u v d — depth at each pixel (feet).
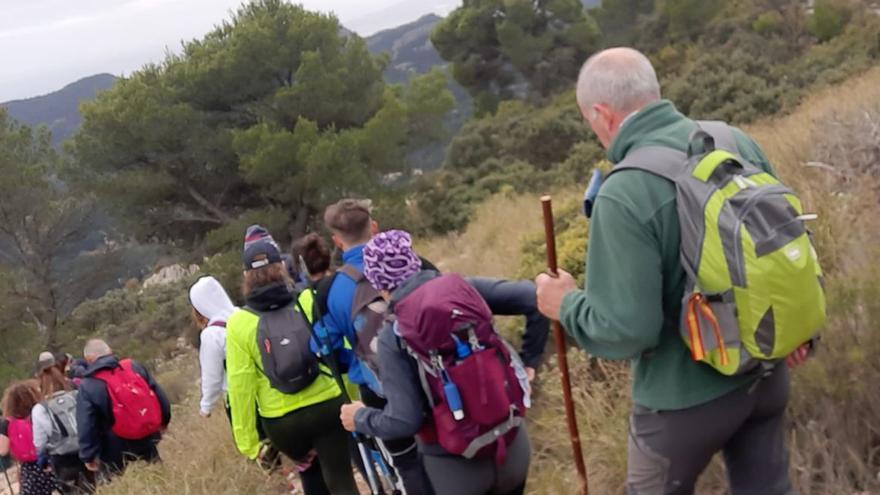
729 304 8.38
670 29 144.36
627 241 8.66
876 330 12.46
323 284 13.89
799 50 118.11
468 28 152.35
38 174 81.92
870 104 28.02
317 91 81.46
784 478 9.95
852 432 12.38
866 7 123.44
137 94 80.94
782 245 8.23
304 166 78.38
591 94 9.38
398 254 10.88
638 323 8.55
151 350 80.02
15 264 84.07
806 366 12.55
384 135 81.92
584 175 76.28
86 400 22.18
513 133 93.20
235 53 81.30
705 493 12.69
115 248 88.53
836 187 21.27
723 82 85.92
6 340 80.43
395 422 10.77
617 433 14.35
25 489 28.07
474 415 10.55
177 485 20.52
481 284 11.95
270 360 14.89
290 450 15.71
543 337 11.98
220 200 87.04
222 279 76.18
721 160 8.64
